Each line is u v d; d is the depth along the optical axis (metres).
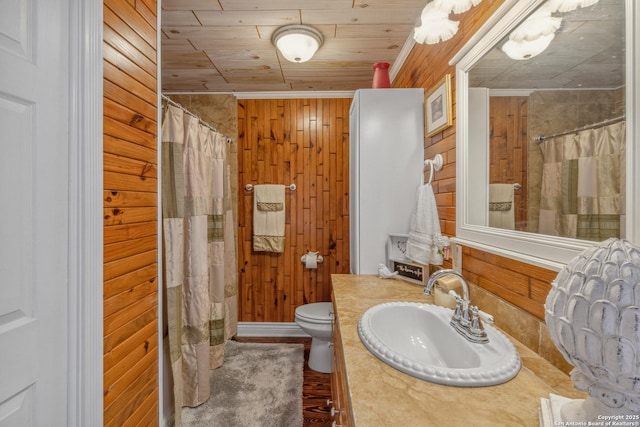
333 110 2.56
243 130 2.55
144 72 1.06
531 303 0.76
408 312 1.02
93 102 0.80
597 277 0.39
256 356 2.16
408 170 1.62
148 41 1.08
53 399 0.73
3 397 0.63
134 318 1.00
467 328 0.80
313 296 2.57
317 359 1.98
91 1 0.80
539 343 0.73
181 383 1.45
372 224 1.63
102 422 0.83
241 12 1.48
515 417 0.52
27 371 0.68
